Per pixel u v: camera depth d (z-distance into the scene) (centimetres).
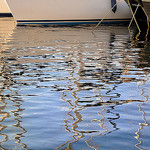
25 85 852
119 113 637
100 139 512
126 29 2373
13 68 1061
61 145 491
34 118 607
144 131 545
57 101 714
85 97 746
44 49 1450
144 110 655
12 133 536
